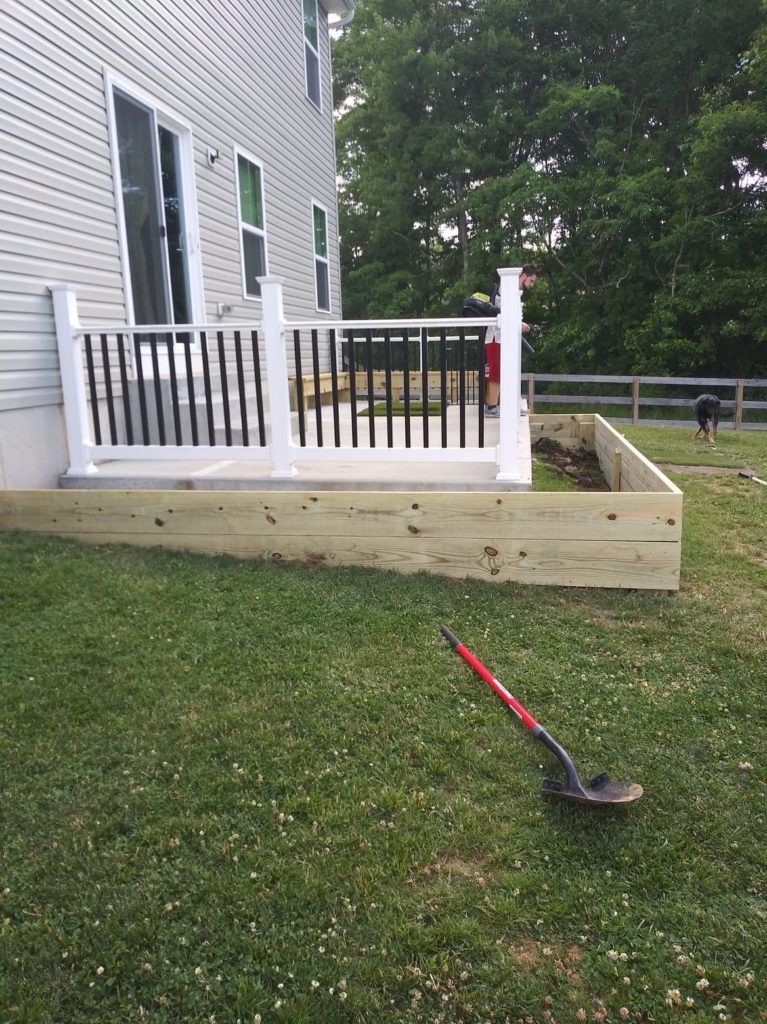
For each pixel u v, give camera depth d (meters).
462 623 3.29
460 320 4.14
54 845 1.96
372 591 3.62
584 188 17.69
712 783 2.27
